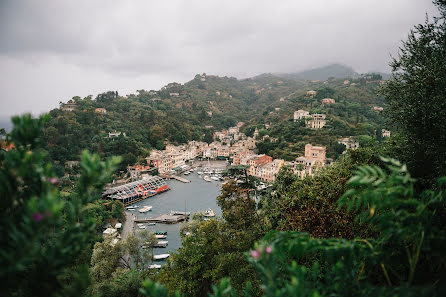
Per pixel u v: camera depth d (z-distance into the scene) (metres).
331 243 3.17
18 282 2.29
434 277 3.62
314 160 62.25
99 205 42.00
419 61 8.55
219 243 14.26
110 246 23.27
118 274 19.81
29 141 2.65
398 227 3.01
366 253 3.15
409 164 8.34
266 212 15.60
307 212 9.74
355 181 2.90
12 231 2.30
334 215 8.54
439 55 7.66
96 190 2.68
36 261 2.53
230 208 17.02
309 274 3.59
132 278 17.19
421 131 7.78
